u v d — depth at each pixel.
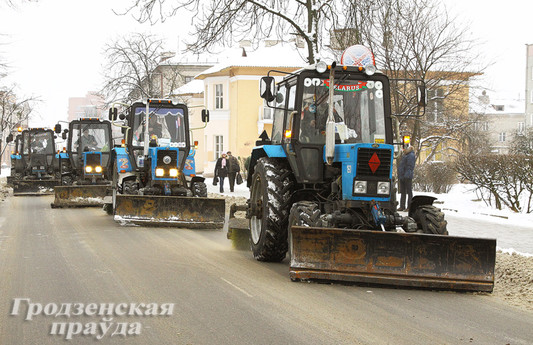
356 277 6.94
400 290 6.95
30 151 26.23
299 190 8.54
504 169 16.45
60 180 24.30
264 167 8.77
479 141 28.22
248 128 43.03
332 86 7.81
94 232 11.79
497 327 5.47
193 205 12.78
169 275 7.48
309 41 14.77
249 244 10.02
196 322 5.45
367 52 8.88
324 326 5.33
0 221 13.97
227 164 24.61
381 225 7.43
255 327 5.29
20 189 24.50
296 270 7.07
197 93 50.06
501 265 8.21
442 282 6.86
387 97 8.58
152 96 30.41
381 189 7.54
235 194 23.44
